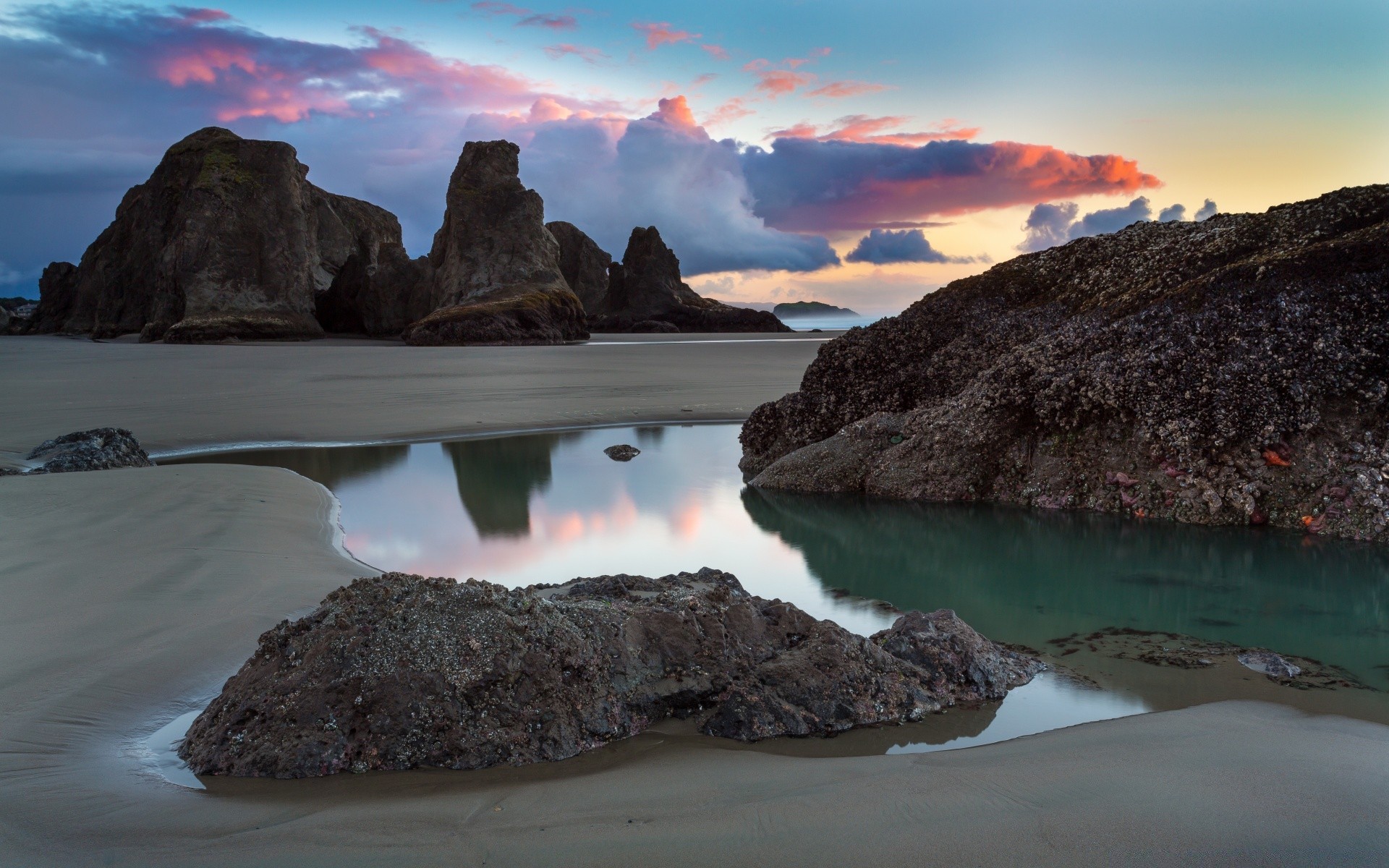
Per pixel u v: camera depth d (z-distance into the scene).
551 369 36.00
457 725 4.61
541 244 81.75
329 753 4.48
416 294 80.31
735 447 18.39
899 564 10.09
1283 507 11.30
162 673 5.71
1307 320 11.70
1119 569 9.74
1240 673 6.55
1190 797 4.27
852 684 5.45
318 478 14.79
